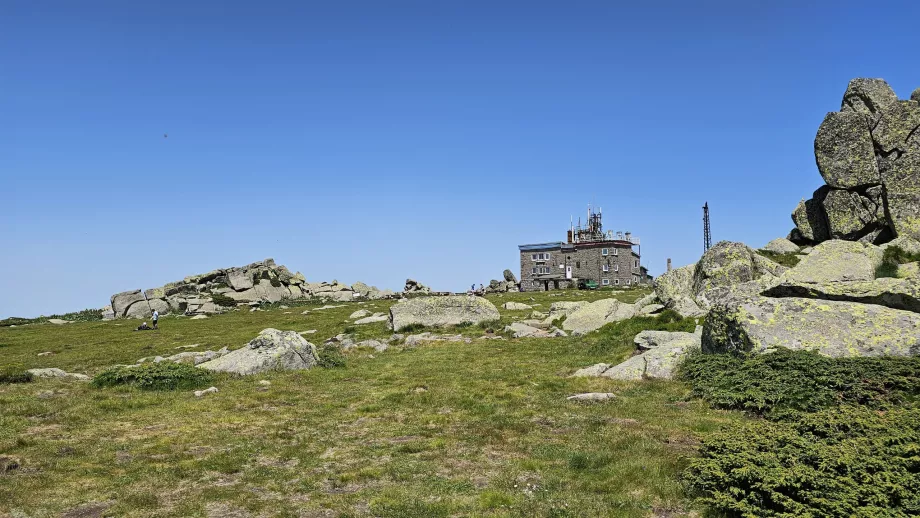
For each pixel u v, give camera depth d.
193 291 92.88
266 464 13.52
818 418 13.17
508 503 10.84
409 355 30.94
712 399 17.58
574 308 46.09
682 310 32.72
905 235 35.25
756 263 36.44
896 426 12.31
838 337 19.19
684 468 12.12
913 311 20.88
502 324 42.69
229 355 26.64
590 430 15.29
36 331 61.50
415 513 10.48
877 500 9.30
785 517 9.10
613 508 10.49
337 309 71.75
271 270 101.69
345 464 13.36
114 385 22.77
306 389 22.09
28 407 18.62
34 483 12.01
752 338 19.97
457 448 14.27
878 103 40.75
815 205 43.09
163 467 13.13
